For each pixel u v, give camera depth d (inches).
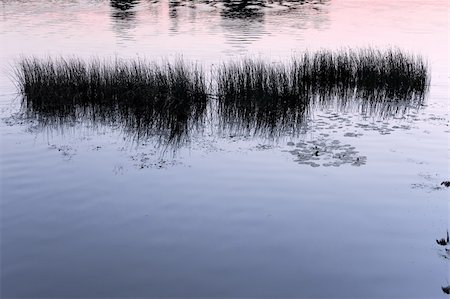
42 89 884.0
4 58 1396.4
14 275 362.3
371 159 602.9
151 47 1676.9
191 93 892.6
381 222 440.8
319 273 362.3
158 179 547.2
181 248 401.1
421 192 503.5
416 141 674.2
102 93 888.9
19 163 597.0
